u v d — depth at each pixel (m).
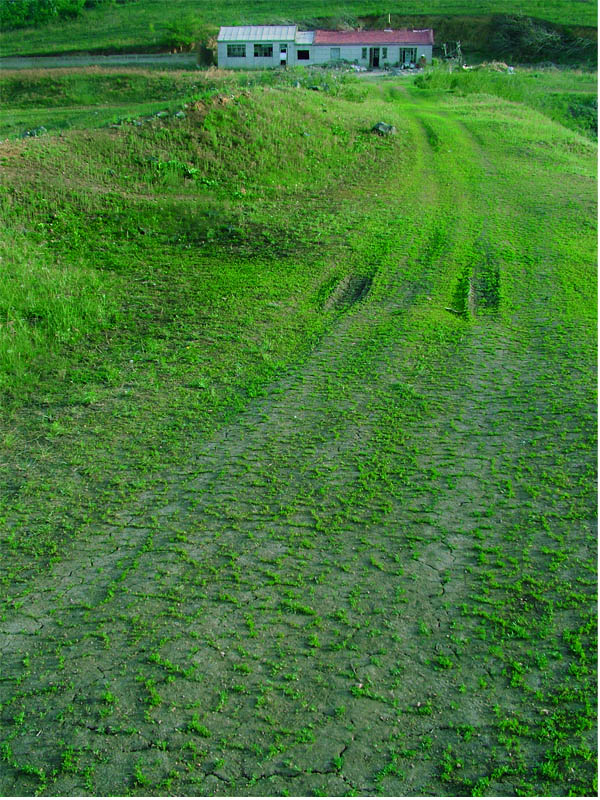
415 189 15.79
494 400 7.27
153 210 13.18
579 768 3.54
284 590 4.76
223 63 46.78
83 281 10.32
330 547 5.17
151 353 8.44
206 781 3.52
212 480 6.04
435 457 6.29
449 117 24.08
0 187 12.79
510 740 3.69
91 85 32.28
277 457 6.36
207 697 3.97
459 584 4.79
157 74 34.09
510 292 10.23
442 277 10.90
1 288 9.54
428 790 3.45
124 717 3.87
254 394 7.49
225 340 8.79
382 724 3.79
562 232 12.84
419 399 7.32
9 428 6.89
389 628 4.42
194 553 5.14
